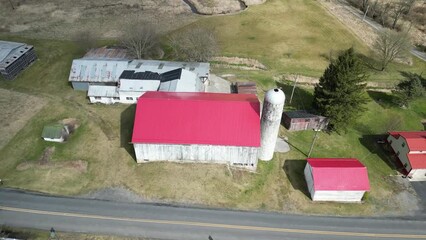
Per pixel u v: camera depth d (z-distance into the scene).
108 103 68.75
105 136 60.94
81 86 71.56
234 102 56.53
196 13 102.44
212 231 48.75
